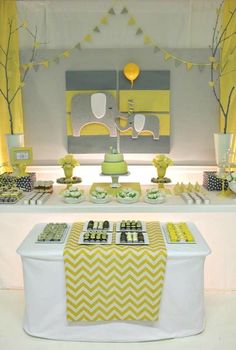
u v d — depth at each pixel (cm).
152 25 303
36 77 311
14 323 247
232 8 295
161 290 218
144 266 214
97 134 316
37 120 317
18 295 287
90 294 217
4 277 297
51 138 319
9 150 299
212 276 293
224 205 259
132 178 321
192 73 307
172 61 306
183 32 303
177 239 232
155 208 260
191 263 218
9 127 313
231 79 302
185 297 221
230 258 290
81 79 309
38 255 216
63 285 220
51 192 295
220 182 293
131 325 224
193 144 317
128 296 217
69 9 303
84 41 306
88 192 297
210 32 303
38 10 303
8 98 309
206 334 232
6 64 304
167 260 216
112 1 300
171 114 313
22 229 296
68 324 225
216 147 296
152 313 219
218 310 261
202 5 299
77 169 320
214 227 289
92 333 225
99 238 229
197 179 319
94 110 310
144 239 231
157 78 307
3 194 273
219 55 304
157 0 299
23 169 300
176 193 290
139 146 316
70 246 221
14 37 303
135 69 301
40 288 222
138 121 311
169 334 226
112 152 289
